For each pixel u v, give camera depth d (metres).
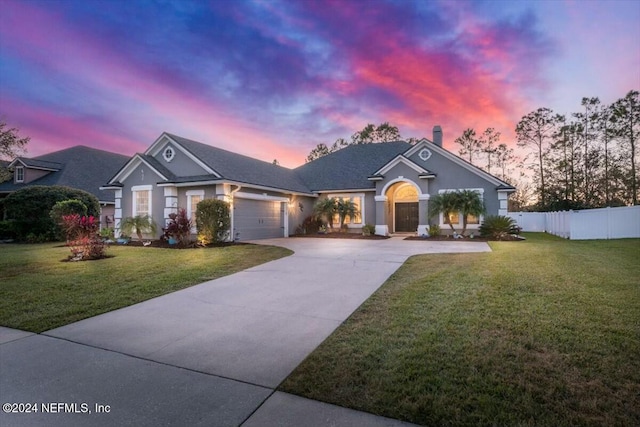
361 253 11.75
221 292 6.66
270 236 19.28
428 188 19.33
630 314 4.66
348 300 5.91
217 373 3.35
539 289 6.09
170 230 14.15
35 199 18.17
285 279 7.72
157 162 17.80
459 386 2.95
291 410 2.68
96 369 3.48
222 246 14.22
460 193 17.16
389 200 22.39
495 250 12.11
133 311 5.53
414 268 8.59
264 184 18.12
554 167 35.38
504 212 18.14
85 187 23.44
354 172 23.61
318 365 3.41
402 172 19.59
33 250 13.66
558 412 2.55
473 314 4.82
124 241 15.77
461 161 18.80
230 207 16.02
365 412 2.64
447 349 3.69
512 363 3.33
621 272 7.44
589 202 33.19
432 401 2.73
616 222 16.59
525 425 2.40
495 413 2.56
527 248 12.58
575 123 33.59
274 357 3.70
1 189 22.20
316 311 5.34
